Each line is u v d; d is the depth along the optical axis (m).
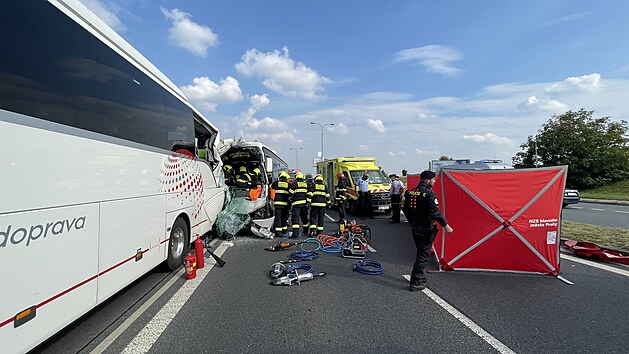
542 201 5.82
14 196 2.31
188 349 3.32
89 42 3.39
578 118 36.22
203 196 7.47
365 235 9.08
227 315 4.16
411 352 3.28
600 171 33.97
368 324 3.91
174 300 4.67
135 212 4.20
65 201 2.83
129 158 4.07
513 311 4.30
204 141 8.66
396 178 12.66
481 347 3.38
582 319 4.04
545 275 5.86
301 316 4.14
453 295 4.90
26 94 2.49
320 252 7.81
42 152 2.58
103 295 3.42
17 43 2.47
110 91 3.72
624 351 3.31
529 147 39.81
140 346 3.38
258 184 10.28
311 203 9.94
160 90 5.23
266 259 7.12
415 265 5.15
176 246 5.98
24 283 2.39
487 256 6.00
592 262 6.70
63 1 3.06
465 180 6.10
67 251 2.85
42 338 2.56
